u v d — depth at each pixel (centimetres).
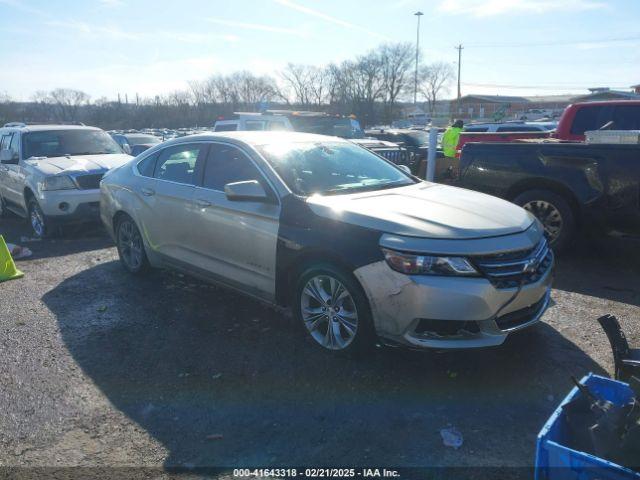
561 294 523
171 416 330
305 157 466
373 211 378
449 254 338
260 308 499
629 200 571
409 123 4906
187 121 6400
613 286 545
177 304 516
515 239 360
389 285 348
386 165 518
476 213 383
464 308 336
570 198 616
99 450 300
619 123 812
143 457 293
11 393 360
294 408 334
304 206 402
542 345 411
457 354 398
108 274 621
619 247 693
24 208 877
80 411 337
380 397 344
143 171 564
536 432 306
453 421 318
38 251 750
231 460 289
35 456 296
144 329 459
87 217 800
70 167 804
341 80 7138
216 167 479
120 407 341
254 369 384
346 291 376
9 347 430
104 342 435
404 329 349
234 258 454
